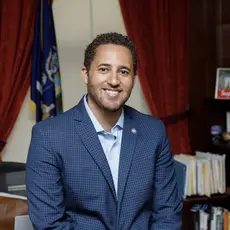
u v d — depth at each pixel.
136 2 2.30
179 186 2.18
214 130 2.43
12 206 1.42
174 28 2.37
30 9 2.11
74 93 2.32
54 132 1.21
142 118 1.38
